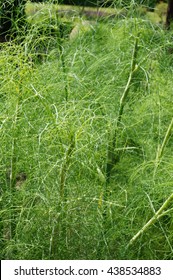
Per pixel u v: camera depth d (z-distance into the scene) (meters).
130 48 1.41
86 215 1.19
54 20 1.39
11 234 1.23
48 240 1.18
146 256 1.22
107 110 1.34
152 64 1.45
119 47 1.41
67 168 1.14
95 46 1.54
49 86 1.25
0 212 1.16
